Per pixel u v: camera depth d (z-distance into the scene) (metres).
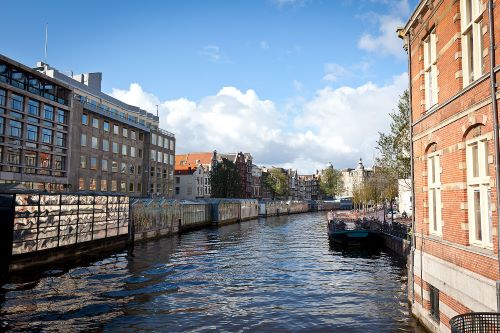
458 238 9.21
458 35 9.22
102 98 56.00
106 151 53.69
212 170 85.25
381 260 27.22
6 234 21.86
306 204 127.56
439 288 10.24
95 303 16.00
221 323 13.48
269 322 13.55
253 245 36.75
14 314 14.44
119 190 56.59
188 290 18.36
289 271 23.20
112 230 33.09
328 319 13.76
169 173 70.94
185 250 32.94
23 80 37.34
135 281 20.31
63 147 42.38
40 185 39.47
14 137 35.66
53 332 12.61
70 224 27.34
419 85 12.04
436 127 10.50
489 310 7.66
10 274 21.66
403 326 12.46
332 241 36.09
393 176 33.06
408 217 48.88
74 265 25.05
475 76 8.51
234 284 19.67
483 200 8.30
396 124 30.20
